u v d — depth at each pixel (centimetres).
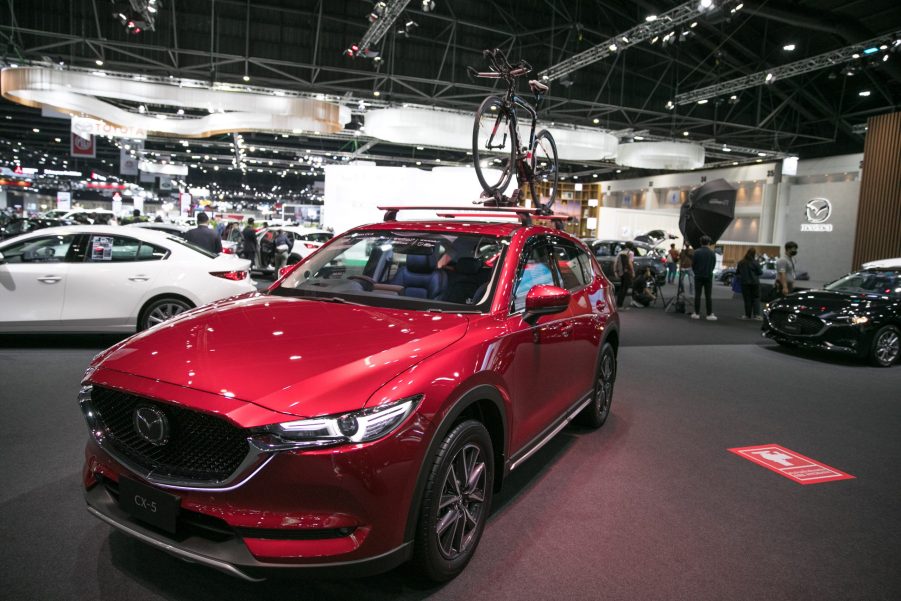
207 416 182
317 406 178
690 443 411
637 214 2598
